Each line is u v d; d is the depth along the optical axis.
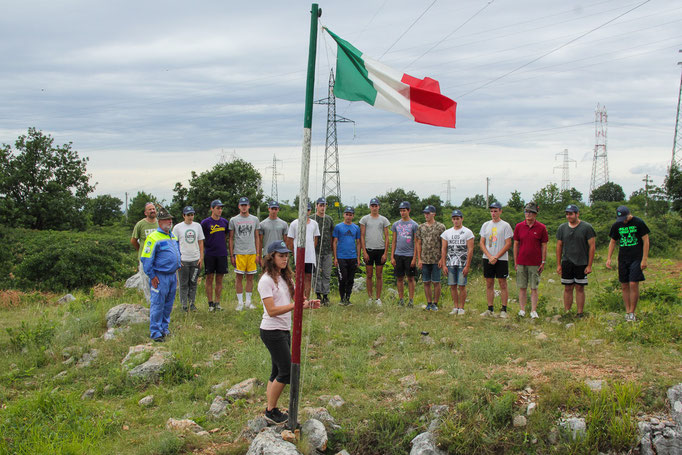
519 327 8.23
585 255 8.59
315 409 5.48
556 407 5.25
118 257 17.55
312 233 9.91
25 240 23.12
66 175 33.31
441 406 5.37
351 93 5.24
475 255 17.88
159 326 8.00
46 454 4.70
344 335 8.18
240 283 9.90
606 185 67.44
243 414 5.59
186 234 9.48
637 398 5.29
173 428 5.31
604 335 7.41
